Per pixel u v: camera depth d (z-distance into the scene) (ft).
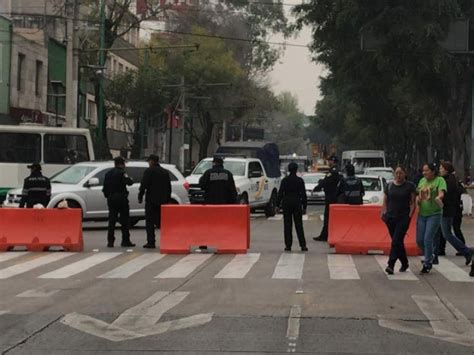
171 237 50.42
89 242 58.13
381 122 172.45
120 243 57.36
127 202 54.44
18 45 122.62
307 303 32.04
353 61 109.19
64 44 147.13
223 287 36.29
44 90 135.44
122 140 209.67
